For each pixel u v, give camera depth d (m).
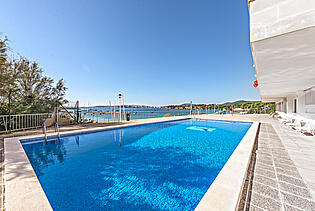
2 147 4.27
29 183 2.20
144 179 3.36
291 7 1.54
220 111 23.64
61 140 6.38
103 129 8.21
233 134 8.29
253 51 2.31
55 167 4.06
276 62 2.90
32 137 5.69
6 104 7.82
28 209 1.58
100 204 2.49
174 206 2.42
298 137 5.32
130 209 2.43
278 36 1.71
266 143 4.53
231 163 2.75
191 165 4.18
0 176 2.50
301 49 2.21
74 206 2.47
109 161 4.52
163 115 18.38
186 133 8.61
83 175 3.58
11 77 8.49
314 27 1.46
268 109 26.52
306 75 4.08
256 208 1.64
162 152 5.37
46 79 12.53
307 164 2.88
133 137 7.61
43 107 9.86
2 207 1.66
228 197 1.68
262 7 1.71
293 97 11.80
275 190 1.99
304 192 1.93
